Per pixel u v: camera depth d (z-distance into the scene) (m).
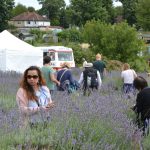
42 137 7.38
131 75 20.00
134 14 143.75
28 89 7.88
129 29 49.12
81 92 14.96
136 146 8.10
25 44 30.81
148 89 10.12
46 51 41.06
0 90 17.12
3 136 7.25
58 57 40.53
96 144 7.67
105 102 11.97
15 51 29.58
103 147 7.42
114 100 12.68
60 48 40.97
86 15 129.00
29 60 30.11
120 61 48.09
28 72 7.87
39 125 7.85
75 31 92.56
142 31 120.19
